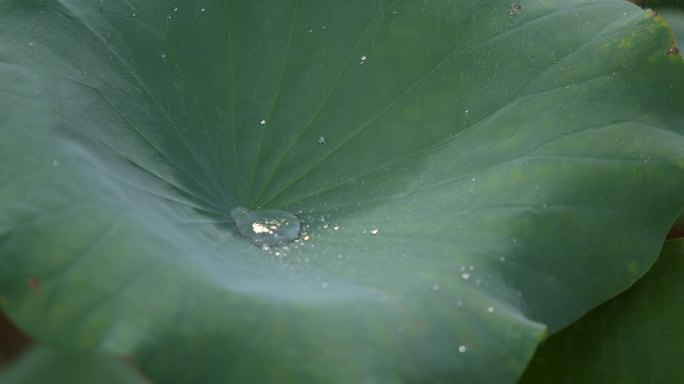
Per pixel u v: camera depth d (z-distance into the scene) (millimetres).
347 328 781
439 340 791
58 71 892
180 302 779
